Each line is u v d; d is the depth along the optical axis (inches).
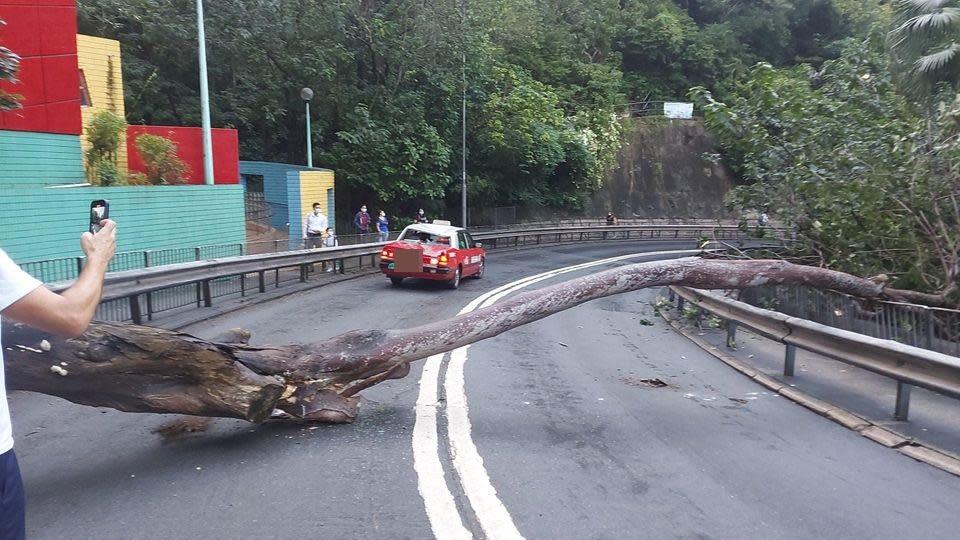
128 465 186.9
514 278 757.3
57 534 144.9
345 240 800.3
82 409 238.2
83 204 535.8
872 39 510.0
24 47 519.5
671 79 2096.5
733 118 486.0
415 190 1130.7
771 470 192.9
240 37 956.6
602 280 271.1
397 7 1121.4
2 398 83.2
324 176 901.8
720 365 343.0
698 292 428.5
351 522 154.0
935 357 215.6
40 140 534.3
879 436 220.2
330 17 1032.2
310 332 393.4
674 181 1936.5
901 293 350.3
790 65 2126.0
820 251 443.5
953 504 170.1
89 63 645.3
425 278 628.1
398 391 273.1
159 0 919.7
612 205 1815.9
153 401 184.5
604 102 1822.1
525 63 1729.8
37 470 182.2
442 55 1171.3
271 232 920.3
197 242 663.8
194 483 174.7
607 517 159.9
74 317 89.7
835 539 150.2
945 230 373.7
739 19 2150.6
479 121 1337.4
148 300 407.8
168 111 976.3
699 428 233.3
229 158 764.0
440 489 174.1
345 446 205.3
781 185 455.5
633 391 286.4
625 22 2060.8
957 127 385.7
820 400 266.2
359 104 1078.4
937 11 427.8
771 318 311.3
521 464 194.4
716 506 167.5
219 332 384.5
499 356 352.2
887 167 406.3
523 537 148.7
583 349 382.6
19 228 479.5
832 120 451.8
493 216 1443.2
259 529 149.5
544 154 1413.6
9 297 83.1
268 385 202.5
